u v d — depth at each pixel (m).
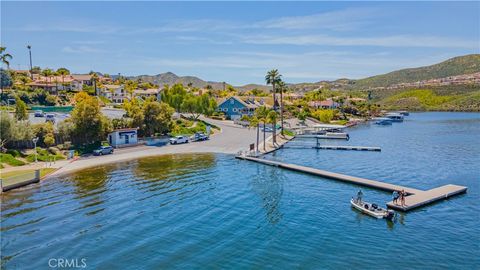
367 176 57.62
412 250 30.53
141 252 29.92
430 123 163.00
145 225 35.84
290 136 110.12
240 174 58.62
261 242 31.94
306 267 27.34
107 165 64.31
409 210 40.81
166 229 34.88
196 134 94.62
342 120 172.38
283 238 32.81
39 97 134.38
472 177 56.72
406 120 181.88
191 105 122.44
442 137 109.44
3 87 139.38
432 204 43.16
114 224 36.06
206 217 38.22
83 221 36.81
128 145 83.19
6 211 39.62
